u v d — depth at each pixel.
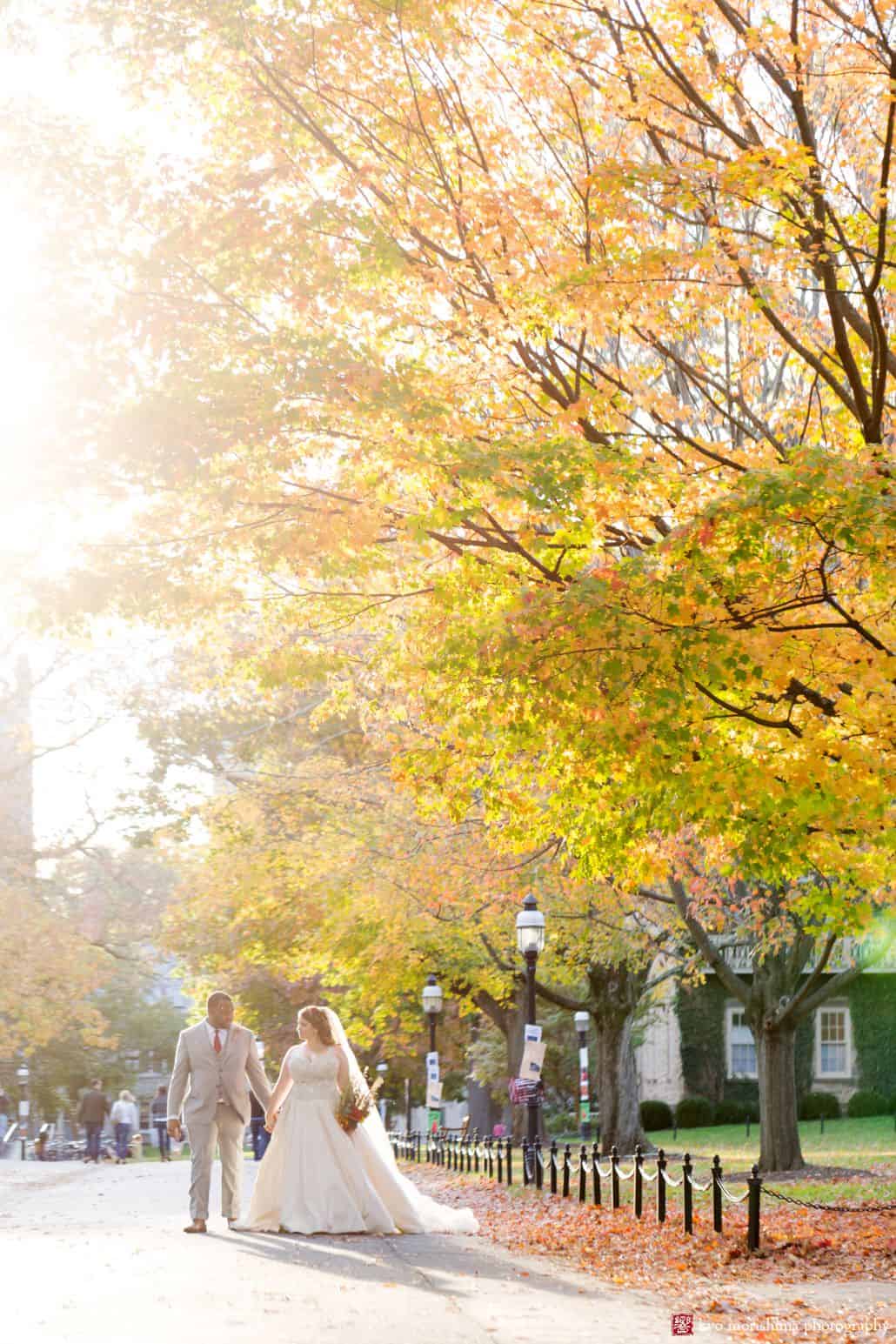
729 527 9.51
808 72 11.22
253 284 10.63
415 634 11.98
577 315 10.90
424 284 10.83
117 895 51.12
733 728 11.95
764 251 10.72
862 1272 12.12
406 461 10.14
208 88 11.46
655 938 26.81
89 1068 65.50
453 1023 47.06
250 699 31.30
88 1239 12.18
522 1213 17.62
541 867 22.53
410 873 23.30
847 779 10.81
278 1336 7.30
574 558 10.79
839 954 23.48
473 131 11.57
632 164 10.41
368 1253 11.38
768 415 14.66
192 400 9.64
